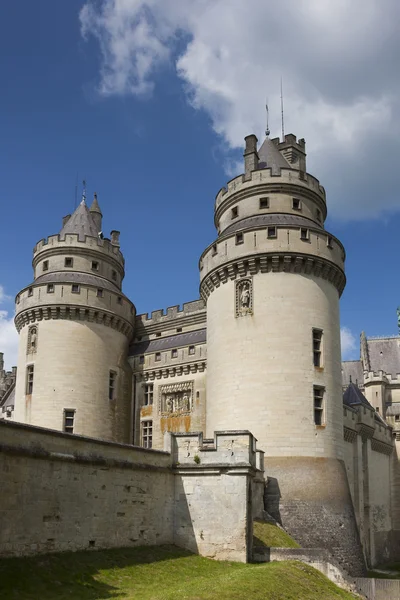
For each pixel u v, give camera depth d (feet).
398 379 212.23
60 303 144.05
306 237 117.29
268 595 62.03
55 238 154.40
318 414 112.27
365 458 157.69
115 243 175.11
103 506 69.92
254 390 110.93
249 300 116.47
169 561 72.84
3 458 56.70
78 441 67.51
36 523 59.88
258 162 135.03
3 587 50.70
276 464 106.11
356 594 77.56
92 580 59.11
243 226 122.83
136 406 151.53
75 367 142.41
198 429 137.80
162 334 156.46
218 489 81.82
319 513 103.04
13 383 201.16
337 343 119.65
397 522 179.22
